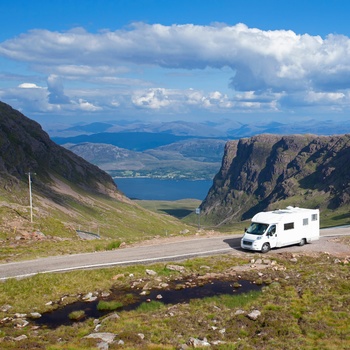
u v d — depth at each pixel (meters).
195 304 31.64
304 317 27.78
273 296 32.72
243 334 25.80
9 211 84.25
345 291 33.06
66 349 22.19
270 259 43.84
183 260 44.06
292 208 53.22
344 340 24.23
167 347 22.97
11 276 37.91
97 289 35.53
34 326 27.88
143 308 31.05
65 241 55.88
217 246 50.31
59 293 34.50
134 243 52.53
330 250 47.75
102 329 26.12
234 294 34.12
